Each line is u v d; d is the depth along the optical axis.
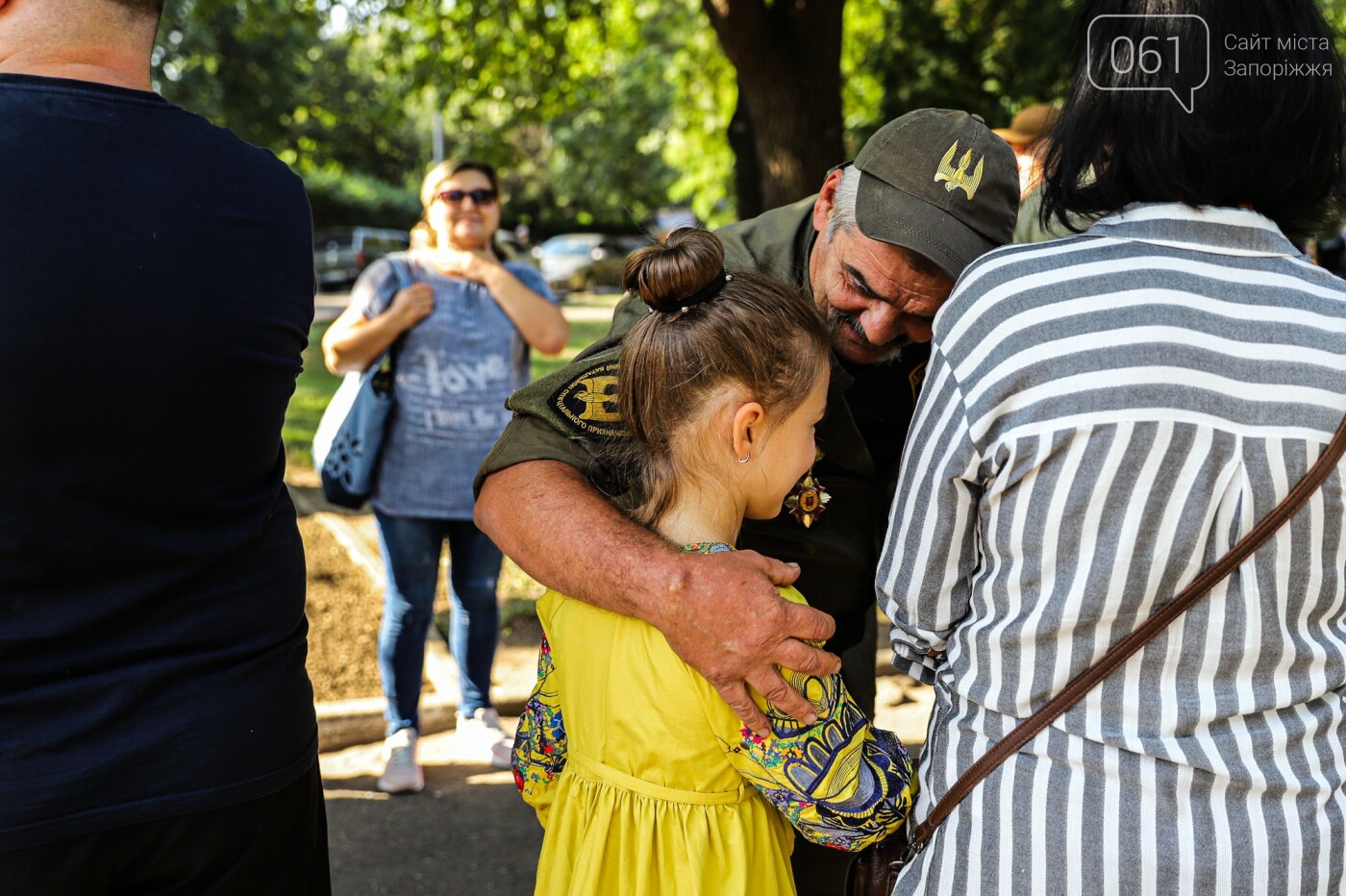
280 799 1.43
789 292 1.42
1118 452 1.12
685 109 13.00
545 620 1.55
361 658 4.01
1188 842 1.15
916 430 1.30
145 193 1.27
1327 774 1.19
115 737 1.26
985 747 1.26
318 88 25.17
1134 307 1.15
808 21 4.73
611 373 1.62
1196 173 1.18
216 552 1.34
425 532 3.20
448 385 3.14
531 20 8.18
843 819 1.36
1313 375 1.14
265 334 1.37
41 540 1.22
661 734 1.37
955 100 7.79
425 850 2.94
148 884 1.36
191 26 20.20
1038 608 1.19
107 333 1.22
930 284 1.53
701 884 1.36
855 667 2.06
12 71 1.28
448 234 3.30
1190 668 1.16
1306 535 1.14
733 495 1.45
